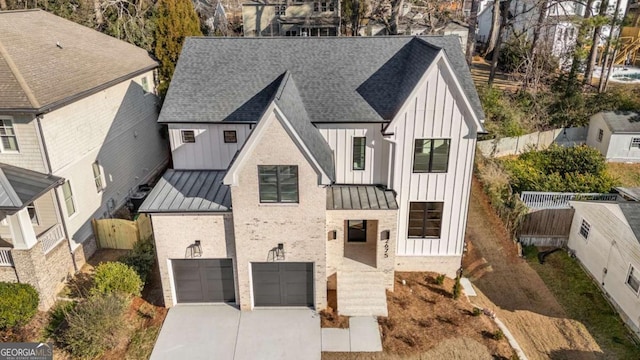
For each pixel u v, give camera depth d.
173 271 20.62
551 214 28.03
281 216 19.02
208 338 19.25
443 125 20.42
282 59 24.31
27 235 19.41
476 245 27.42
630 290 22.12
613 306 23.48
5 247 19.92
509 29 63.84
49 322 19.78
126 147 30.20
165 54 36.25
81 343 18.00
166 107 23.02
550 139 42.06
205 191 20.94
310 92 22.80
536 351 20.33
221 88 23.56
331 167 20.03
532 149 38.66
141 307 20.89
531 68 47.16
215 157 23.53
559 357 20.14
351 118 21.47
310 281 20.66
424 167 21.39
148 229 25.78
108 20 40.50
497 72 57.34
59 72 24.25
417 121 20.42
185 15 36.47
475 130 20.39
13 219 18.97
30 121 20.72
